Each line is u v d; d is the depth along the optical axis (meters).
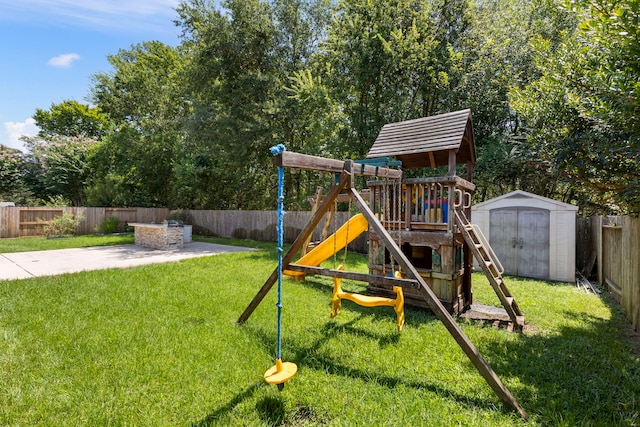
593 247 7.68
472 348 2.57
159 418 2.21
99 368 2.83
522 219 7.91
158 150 19.44
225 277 6.48
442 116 5.51
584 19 3.11
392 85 11.72
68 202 21.92
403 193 5.40
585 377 2.84
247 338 3.55
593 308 5.05
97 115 29.53
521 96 5.40
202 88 15.16
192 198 19.41
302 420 2.27
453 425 2.17
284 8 14.72
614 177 3.72
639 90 2.70
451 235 4.80
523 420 2.25
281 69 14.66
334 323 4.14
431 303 2.76
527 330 4.11
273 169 17.45
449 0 11.42
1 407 2.29
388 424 2.18
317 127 13.12
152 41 21.78
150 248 11.12
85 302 4.64
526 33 10.97
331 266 8.14
